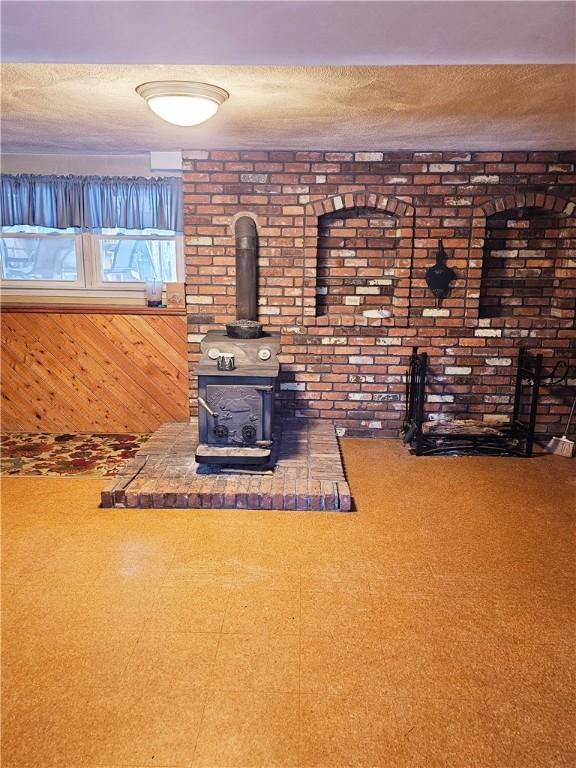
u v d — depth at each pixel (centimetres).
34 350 495
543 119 339
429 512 360
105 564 299
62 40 173
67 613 259
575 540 327
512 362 480
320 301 491
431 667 229
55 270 518
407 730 200
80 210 492
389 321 479
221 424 379
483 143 418
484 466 435
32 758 188
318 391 493
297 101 299
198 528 337
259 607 265
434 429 452
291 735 197
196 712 206
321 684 220
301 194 460
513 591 279
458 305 474
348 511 360
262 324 443
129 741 194
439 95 286
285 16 158
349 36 171
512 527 342
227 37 171
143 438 495
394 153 452
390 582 286
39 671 224
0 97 299
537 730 200
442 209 459
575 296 467
